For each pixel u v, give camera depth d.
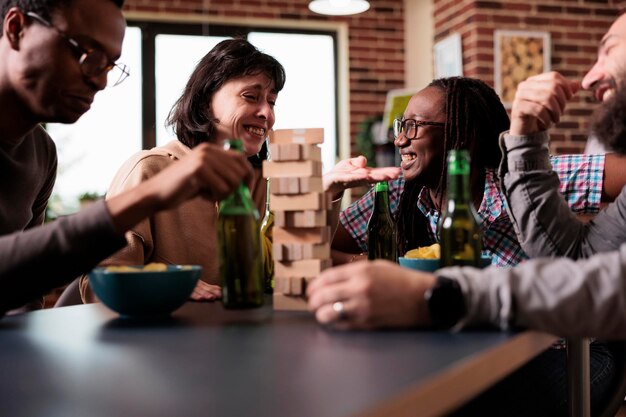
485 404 1.20
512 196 1.16
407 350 0.71
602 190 1.54
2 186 1.40
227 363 0.67
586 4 5.26
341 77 6.07
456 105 1.52
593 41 5.27
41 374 0.65
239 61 1.82
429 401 0.58
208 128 1.83
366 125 5.85
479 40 5.06
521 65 5.12
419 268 1.12
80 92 1.22
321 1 4.18
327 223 1.08
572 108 5.18
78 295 1.57
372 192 1.80
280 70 1.89
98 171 5.48
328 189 1.46
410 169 1.56
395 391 0.55
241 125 1.84
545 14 5.19
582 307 0.78
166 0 5.66
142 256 1.56
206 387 0.59
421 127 1.53
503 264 1.50
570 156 1.61
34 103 1.23
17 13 1.17
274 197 1.02
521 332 0.80
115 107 5.57
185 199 0.87
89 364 0.69
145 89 5.69
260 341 0.78
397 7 6.13
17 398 0.57
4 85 1.24
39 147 1.55
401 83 6.14
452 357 0.67
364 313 0.80
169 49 5.75
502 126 1.57
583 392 1.17
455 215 1.01
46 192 1.66
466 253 1.00
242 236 1.01
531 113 1.11
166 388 0.59
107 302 0.98
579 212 1.56
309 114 6.09
